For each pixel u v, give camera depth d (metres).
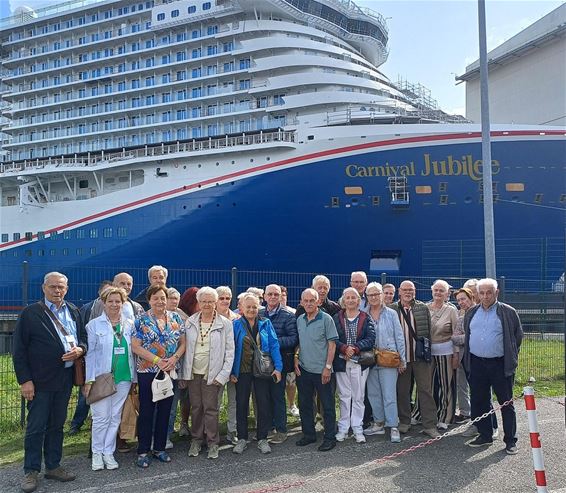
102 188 22.66
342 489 4.60
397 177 16.72
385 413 6.04
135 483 4.79
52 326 4.93
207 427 5.48
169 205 19.62
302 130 18.17
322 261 17.67
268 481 4.81
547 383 8.65
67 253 21.50
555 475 4.88
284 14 23.58
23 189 23.12
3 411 7.22
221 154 19.00
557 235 16.47
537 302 13.79
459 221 16.59
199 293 5.60
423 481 4.77
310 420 5.93
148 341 5.28
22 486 4.66
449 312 6.59
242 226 18.36
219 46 23.50
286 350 5.97
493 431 6.04
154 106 23.98
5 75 31.23
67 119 26.31
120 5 27.17
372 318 6.22
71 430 6.42
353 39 25.81
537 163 16.42
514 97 26.58
